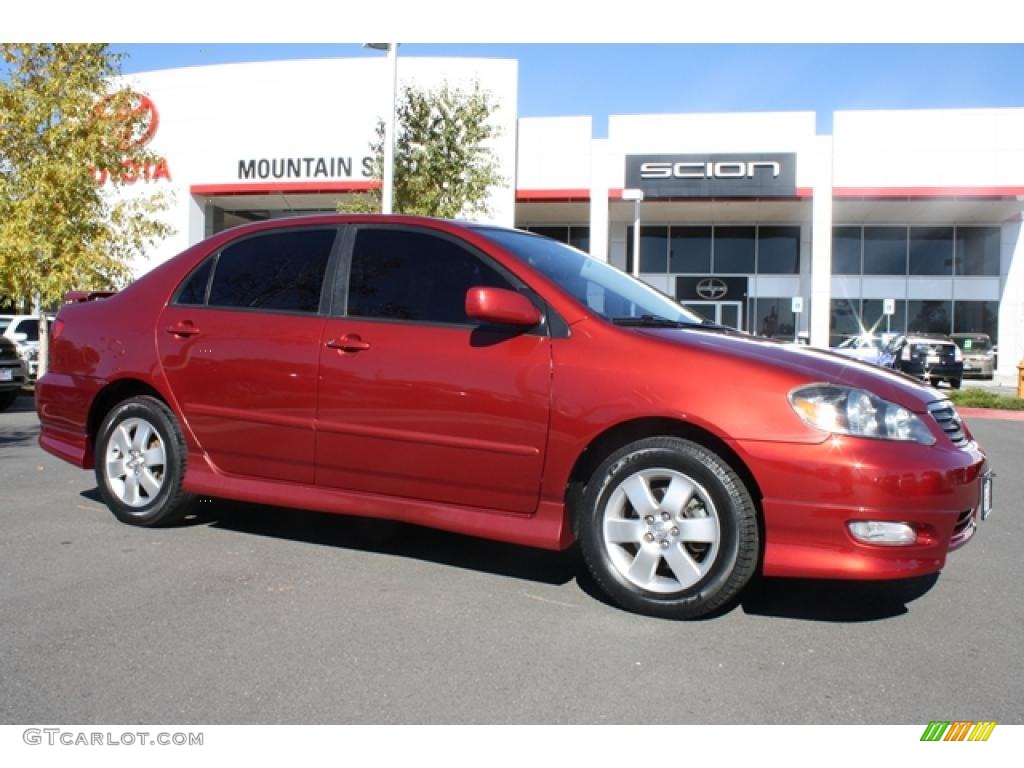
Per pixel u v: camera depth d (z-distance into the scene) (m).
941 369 22.66
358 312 4.30
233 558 4.40
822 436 3.36
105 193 16.55
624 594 3.65
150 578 4.05
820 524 3.35
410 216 4.39
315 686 2.93
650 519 3.61
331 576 4.13
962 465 3.46
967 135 24.80
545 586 4.05
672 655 3.23
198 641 3.30
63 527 4.98
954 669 3.15
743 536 3.46
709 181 25.11
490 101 24.61
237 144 26.16
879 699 2.90
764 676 3.06
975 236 29.31
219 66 26.12
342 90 25.47
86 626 3.44
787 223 29.08
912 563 3.35
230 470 4.62
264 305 4.58
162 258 26.69
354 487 4.26
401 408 4.06
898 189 24.97
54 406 5.20
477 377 3.91
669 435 3.65
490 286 4.06
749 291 29.28
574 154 25.50
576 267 4.41
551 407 3.74
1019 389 18.12
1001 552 4.88
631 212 27.69
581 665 3.13
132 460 4.95
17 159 15.09
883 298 29.61
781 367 3.54
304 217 4.67
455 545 4.73
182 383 4.70
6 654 3.16
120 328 4.98
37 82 15.19
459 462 3.95
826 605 3.86
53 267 14.88
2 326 20.22
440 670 3.07
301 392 4.32
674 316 4.35
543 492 3.81
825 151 24.86
